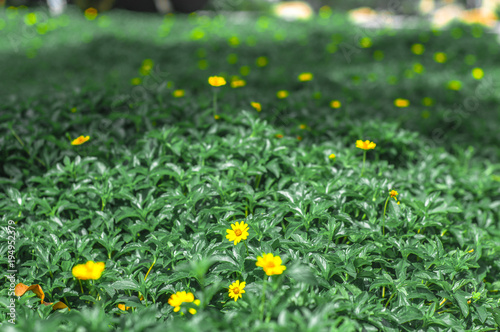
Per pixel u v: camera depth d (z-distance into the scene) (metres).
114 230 1.14
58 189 1.20
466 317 1.05
